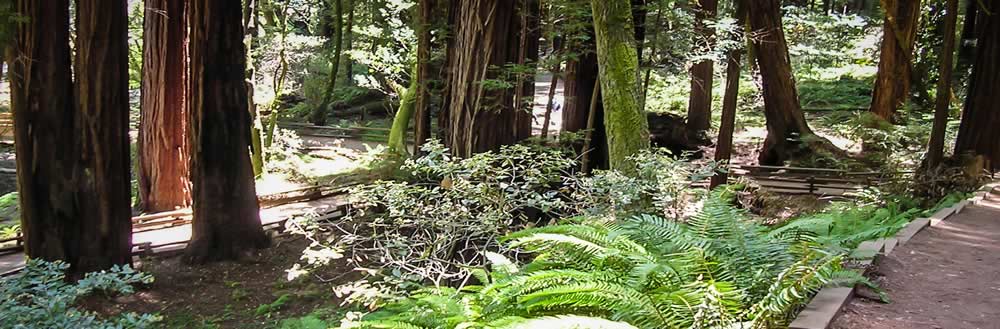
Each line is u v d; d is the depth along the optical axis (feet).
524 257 25.95
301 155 74.54
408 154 60.75
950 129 61.67
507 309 14.34
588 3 38.65
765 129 75.97
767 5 59.06
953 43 39.83
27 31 32.04
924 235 25.63
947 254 22.09
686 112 78.54
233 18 41.29
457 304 15.39
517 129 40.04
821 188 50.57
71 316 16.43
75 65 34.04
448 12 42.27
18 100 32.60
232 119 41.47
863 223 26.96
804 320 13.56
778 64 61.57
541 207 25.45
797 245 17.03
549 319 11.59
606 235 17.08
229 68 41.34
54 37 32.76
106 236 35.04
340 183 59.41
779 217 39.32
